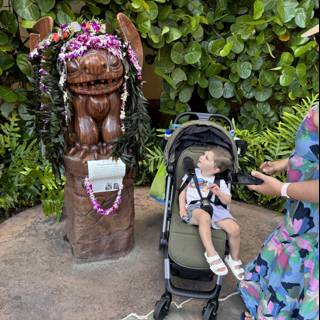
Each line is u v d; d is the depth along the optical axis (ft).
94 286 8.66
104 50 7.95
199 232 7.78
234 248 7.94
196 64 12.57
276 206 12.30
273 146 12.19
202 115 9.70
